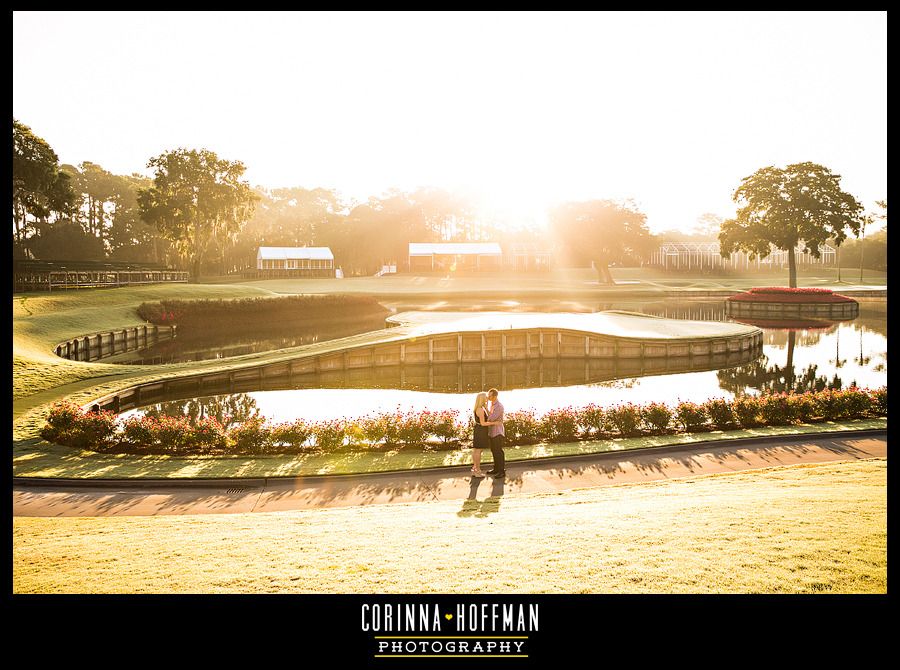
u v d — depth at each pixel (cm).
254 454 1709
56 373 2992
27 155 6153
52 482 1463
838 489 1074
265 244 14300
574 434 1853
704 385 3312
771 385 3262
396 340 3962
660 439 1789
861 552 674
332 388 3366
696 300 8862
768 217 8400
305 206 16812
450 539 828
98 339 4544
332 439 1723
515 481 1428
